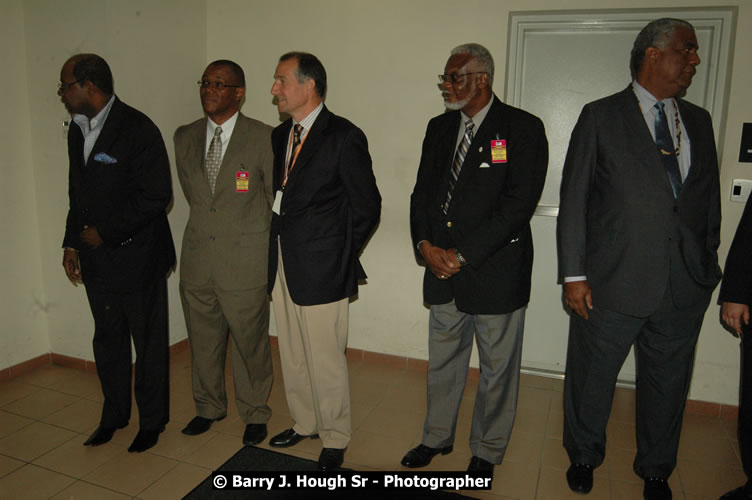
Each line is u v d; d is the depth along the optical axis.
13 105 2.94
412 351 3.32
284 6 3.27
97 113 2.17
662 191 1.88
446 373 2.20
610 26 2.83
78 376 3.10
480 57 1.94
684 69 1.81
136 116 2.20
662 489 2.06
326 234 2.08
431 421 2.26
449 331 2.15
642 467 2.11
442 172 2.14
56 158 3.00
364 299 3.38
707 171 1.95
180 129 2.42
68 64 2.08
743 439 2.00
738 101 2.59
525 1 2.84
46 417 2.62
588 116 1.99
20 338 3.10
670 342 1.99
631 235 1.90
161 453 2.31
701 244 1.94
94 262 2.21
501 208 1.94
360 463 2.27
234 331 2.36
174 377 3.12
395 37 3.09
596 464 2.15
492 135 1.97
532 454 2.39
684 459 2.38
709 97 2.73
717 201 2.00
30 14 2.91
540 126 1.99
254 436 2.40
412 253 3.23
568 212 2.01
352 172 2.06
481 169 1.97
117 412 2.41
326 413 2.19
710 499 2.09
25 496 2.01
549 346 3.22
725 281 2.00
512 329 2.05
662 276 1.89
